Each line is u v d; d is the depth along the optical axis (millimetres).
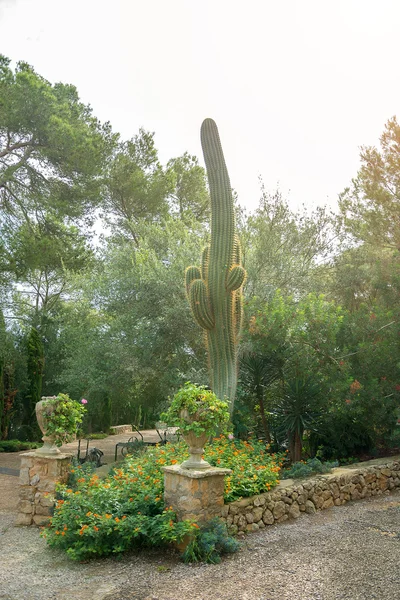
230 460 6379
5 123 15586
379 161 12492
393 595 3824
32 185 16812
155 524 4988
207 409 5301
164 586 4137
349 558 4684
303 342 9461
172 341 12555
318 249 14797
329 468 7355
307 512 6414
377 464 7938
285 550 4961
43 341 19844
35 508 6406
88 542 4992
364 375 9195
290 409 9188
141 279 12805
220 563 4645
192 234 14477
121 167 19172
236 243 8805
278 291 9977
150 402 14375
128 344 12414
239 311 8703
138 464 6430
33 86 15531
